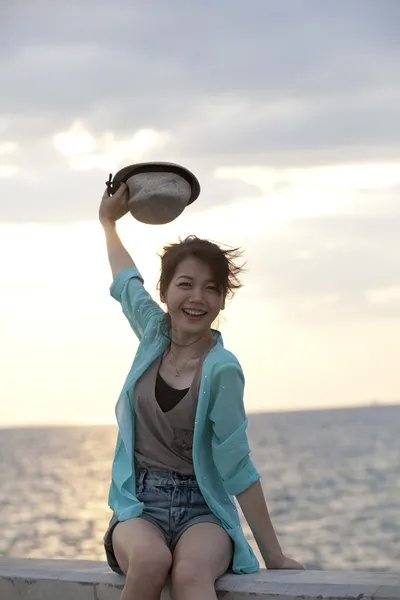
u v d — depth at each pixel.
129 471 3.48
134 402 3.52
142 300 3.82
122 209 4.02
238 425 3.41
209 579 3.18
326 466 68.75
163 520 3.40
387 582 3.09
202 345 3.53
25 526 37.22
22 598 3.54
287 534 33.88
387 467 64.88
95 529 35.25
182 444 3.45
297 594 3.11
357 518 37.66
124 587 3.19
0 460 104.81
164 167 3.92
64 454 117.00
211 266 3.47
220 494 3.50
